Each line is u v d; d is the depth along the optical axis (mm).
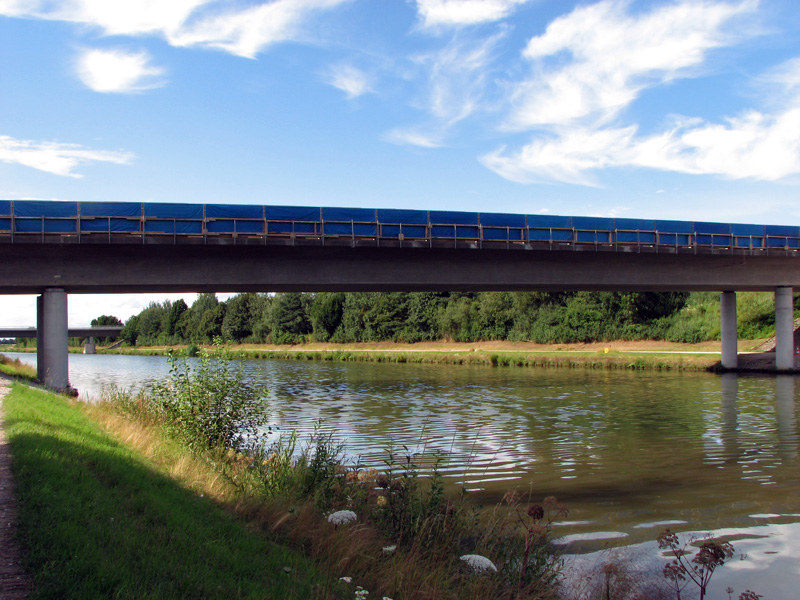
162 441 14305
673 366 52625
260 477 11664
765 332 60969
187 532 7520
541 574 8469
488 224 37938
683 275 44594
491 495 13883
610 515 12305
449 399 33688
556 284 42031
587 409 29047
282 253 35500
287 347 106875
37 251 31562
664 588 8766
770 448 19266
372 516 10281
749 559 9898
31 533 6258
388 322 96125
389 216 36000
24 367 45750
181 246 33062
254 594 6020
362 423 25172
